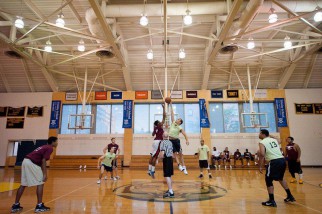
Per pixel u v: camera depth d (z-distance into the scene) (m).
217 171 11.54
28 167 3.79
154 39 12.63
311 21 10.81
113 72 14.75
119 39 10.77
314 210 3.77
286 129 14.51
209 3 8.91
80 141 14.78
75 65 14.35
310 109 14.73
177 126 6.65
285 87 15.25
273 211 3.71
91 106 15.40
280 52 13.60
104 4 8.95
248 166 13.48
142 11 9.04
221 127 15.02
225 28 8.73
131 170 12.09
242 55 13.65
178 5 8.95
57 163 13.98
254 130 14.87
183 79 15.02
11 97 15.28
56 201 4.53
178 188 5.99
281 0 8.71
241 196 4.94
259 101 15.13
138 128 15.12
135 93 15.19
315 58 13.67
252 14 7.96
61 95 15.31
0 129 14.88
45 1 9.48
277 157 4.14
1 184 7.18
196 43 13.06
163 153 5.00
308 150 14.21
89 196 5.01
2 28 11.37
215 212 3.66
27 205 4.21
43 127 14.86
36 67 14.37
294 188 6.08
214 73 14.70
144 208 3.92
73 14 10.28
